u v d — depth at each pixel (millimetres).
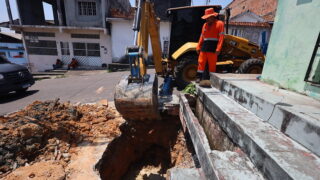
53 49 12500
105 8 11406
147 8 3289
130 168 3906
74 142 2959
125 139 3582
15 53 17031
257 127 1633
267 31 11297
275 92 2068
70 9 11625
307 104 1642
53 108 3545
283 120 1520
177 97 3957
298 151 1262
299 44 2012
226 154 1501
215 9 4812
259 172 1305
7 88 4953
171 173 1503
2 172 2164
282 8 2275
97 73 10656
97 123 3533
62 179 2143
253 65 4512
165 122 3854
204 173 1502
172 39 5156
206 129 2777
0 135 2436
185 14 4891
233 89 2469
